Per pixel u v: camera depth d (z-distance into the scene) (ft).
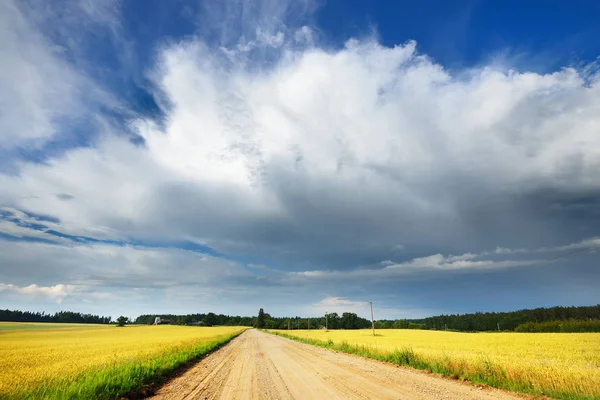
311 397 35.40
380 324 625.41
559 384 37.19
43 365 71.92
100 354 99.30
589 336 206.39
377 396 35.04
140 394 39.42
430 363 57.67
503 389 38.78
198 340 148.77
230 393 38.81
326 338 199.11
